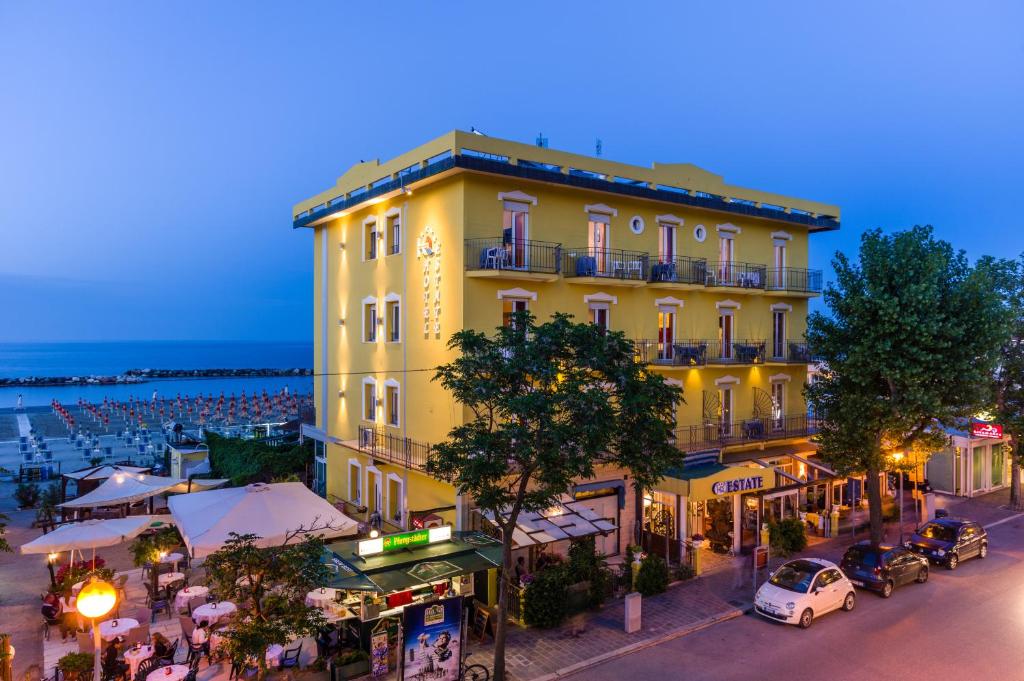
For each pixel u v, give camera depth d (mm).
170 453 39656
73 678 13359
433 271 21859
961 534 22797
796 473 29469
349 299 28000
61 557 22625
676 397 14172
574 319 22703
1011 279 28516
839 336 22328
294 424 43531
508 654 15492
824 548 24281
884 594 19406
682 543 21828
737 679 14336
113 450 51969
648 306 24734
